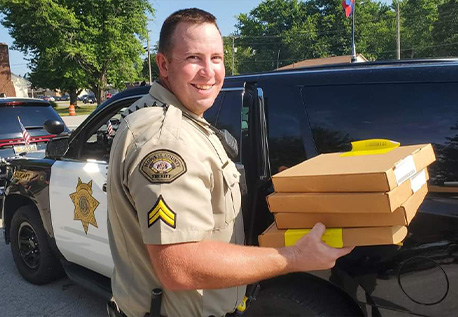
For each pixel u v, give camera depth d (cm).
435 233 160
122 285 132
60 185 298
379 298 168
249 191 204
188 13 129
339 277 174
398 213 117
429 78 180
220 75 133
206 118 227
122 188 118
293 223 131
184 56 126
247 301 193
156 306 126
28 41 3319
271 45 6475
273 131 206
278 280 190
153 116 120
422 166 142
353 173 118
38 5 2959
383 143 158
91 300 340
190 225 107
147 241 107
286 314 184
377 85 190
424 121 178
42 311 323
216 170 124
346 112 193
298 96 205
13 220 364
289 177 130
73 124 2120
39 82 3522
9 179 359
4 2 2961
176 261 106
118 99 275
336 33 5953
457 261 155
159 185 107
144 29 3481
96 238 273
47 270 350
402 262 164
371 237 121
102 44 3225
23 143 593
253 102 214
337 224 125
